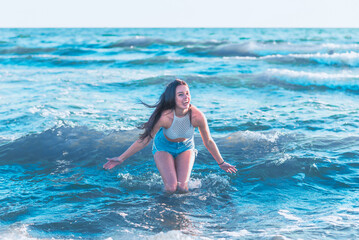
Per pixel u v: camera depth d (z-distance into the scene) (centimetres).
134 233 329
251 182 458
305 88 1139
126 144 607
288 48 2425
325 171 478
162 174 439
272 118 757
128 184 459
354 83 1118
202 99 994
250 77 1296
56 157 557
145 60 1894
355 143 580
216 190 437
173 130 436
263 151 564
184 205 394
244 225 342
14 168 517
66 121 727
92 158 552
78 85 1198
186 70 1579
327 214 357
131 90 1129
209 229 335
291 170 486
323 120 729
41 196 420
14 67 1836
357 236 305
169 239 301
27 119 748
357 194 409
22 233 325
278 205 388
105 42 3694
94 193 429
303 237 306
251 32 7075
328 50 2322
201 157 553
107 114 802
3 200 407
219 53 2400
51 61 2002
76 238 320
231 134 655
